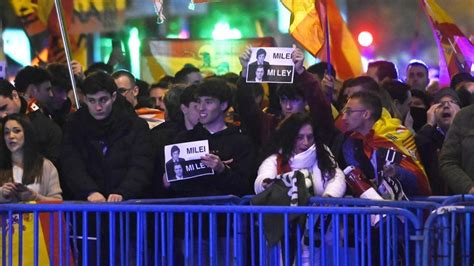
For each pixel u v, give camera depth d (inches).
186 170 607.5
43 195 625.9
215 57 1000.2
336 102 780.0
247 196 617.0
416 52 1123.9
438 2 1147.3
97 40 1099.9
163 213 561.3
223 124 637.3
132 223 593.0
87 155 635.5
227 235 560.7
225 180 615.5
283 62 650.2
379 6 1159.6
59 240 573.6
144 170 630.5
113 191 631.2
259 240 566.9
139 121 641.6
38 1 916.6
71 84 773.3
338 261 555.8
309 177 603.8
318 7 735.7
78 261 598.5
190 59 1005.2
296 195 592.7
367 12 1162.6
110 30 956.6
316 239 575.2
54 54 942.4
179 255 589.3
